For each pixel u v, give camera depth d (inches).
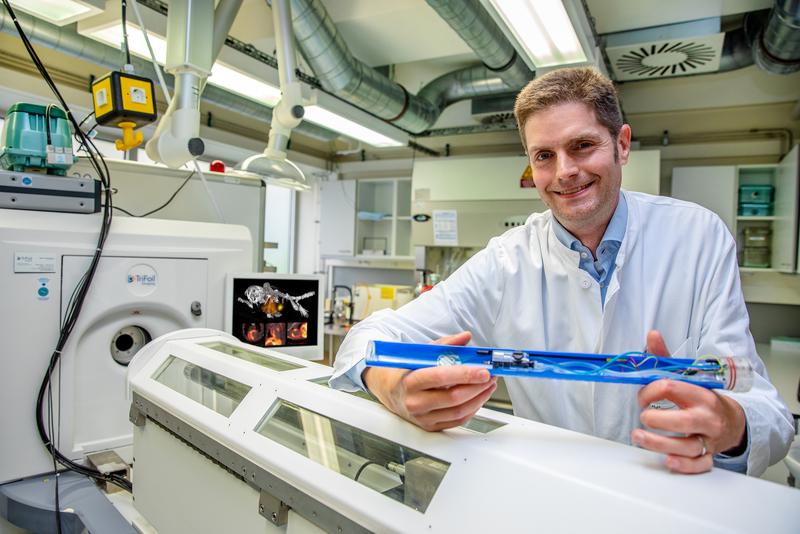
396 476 23.1
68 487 44.1
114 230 50.4
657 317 35.4
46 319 46.4
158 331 54.2
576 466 19.6
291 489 25.3
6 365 44.6
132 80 55.0
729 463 22.5
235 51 90.6
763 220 138.4
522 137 33.2
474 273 40.1
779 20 86.7
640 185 128.3
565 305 37.4
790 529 15.3
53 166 48.1
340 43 102.3
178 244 54.7
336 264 213.6
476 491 19.8
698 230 35.4
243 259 59.7
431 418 22.7
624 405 33.4
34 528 41.4
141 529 39.6
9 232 44.4
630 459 20.2
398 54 126.9
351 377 28.7
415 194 154.6
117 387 51.5
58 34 97.9
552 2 69.3
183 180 69.9
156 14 80.7
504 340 40.1
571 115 29.7
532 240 40.1
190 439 33.4
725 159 148.6
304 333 62.8
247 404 31.2
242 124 176.9
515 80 116.2
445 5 82.5
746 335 31.6
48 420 46.5
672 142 154.2
